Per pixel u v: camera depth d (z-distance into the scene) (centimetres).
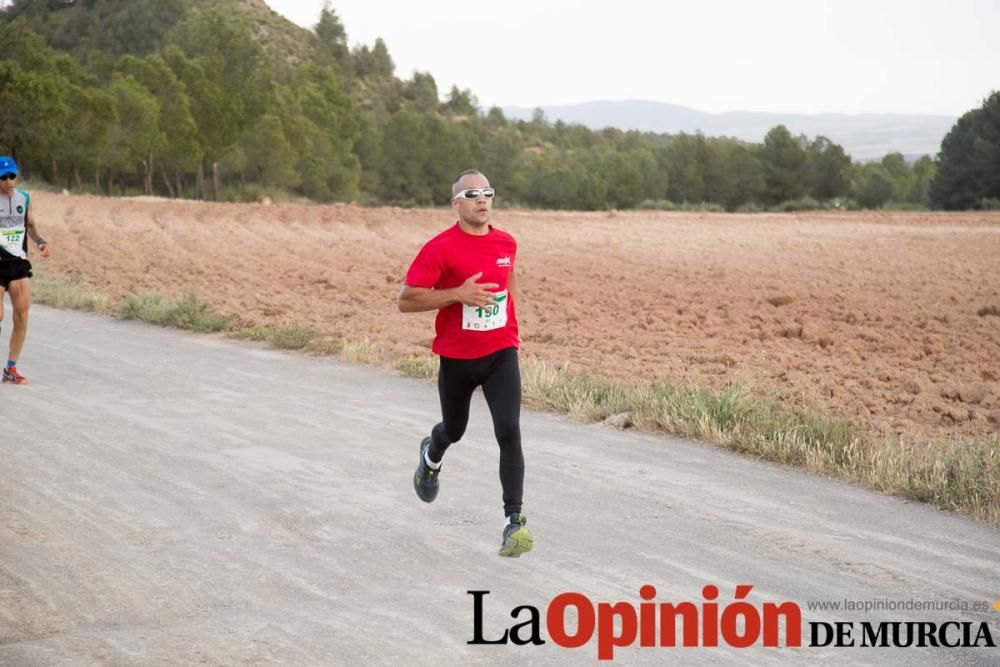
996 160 9056
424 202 11781
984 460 698
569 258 3030
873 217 5988
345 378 1083
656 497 651
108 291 1908
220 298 1844
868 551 550
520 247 3378
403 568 513
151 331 1430
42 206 3891
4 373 995
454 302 525
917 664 410
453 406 568
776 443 772
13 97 5838
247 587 482
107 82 8275
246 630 429
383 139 11638
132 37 17950
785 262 3059
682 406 869
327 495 641
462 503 629
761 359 1295
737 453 779
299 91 10612
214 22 10550
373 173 11456
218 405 920
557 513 614
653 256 3186
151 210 3988
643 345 1425
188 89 8288
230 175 9262
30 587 473
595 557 534
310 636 424
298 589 480
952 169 9325
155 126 7381
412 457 744
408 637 426
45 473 673
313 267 2558
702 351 1371
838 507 636
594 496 652
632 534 574
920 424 941
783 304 2034
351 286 2158
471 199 527
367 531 571
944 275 2750
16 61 6594
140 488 645
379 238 3497
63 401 916
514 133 19800
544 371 1038
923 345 1513
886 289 2361
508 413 543
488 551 541
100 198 4528
